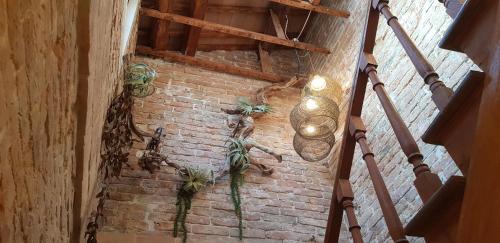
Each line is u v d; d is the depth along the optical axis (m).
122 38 4.27
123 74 4.32
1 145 1.33
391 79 4.70
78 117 2.45
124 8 4.19
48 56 1.68
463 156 1.34
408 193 4.06
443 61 4.01
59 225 2.60
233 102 5.80
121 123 4.01
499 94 1.05
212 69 6.15
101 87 3.03
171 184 4.69
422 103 4.19
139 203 4.46
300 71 6.67
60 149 2.22
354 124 2.38
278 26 6.18
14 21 1.25
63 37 1.84
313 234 4.71
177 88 5.71
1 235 1.50
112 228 4.22
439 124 1.42
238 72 6.14
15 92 1.37
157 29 5.70
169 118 5.33
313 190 5.11
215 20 6.37
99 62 2.71
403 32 2.17
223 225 4.54
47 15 1.55
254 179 5.02
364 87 2.48
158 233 4.31
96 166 3.56
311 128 4.77
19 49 1.34
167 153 4.97
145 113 5.28
